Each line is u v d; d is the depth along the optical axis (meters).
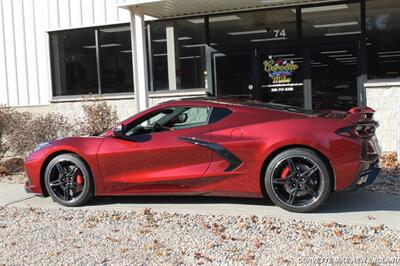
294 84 11.34
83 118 11.48
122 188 6.74
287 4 11.10
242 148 6.21
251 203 6.70
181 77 12.34
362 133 6.09
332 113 6.42
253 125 6.29
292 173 6.05
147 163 6.59
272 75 11.53
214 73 12.03
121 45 12.82
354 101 10.77
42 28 13.59
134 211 6.51
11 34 13.95
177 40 12.32
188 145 6.43
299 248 4.93
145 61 10.21
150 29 12.54
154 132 6.70
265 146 6.12
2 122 10.64
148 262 4.72
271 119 6.28
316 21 11.05
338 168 5.93
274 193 6.13
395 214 5.97
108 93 13.02
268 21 11.49
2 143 10.67
